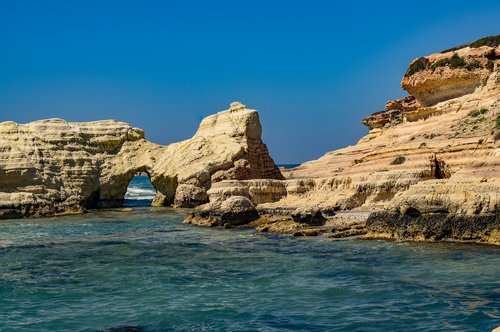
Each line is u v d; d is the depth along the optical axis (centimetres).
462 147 4297
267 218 4516
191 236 3944
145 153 7250
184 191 6444
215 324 1831
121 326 1830
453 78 5859
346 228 3722
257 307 2014
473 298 2014
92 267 2795
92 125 7194
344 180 4712
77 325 1847
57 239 3903
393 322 1797
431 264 2586
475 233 3022
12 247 3516
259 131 6850
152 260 2967
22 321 1895
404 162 4562
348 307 1980
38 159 6412
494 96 5250
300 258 2895
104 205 6925
